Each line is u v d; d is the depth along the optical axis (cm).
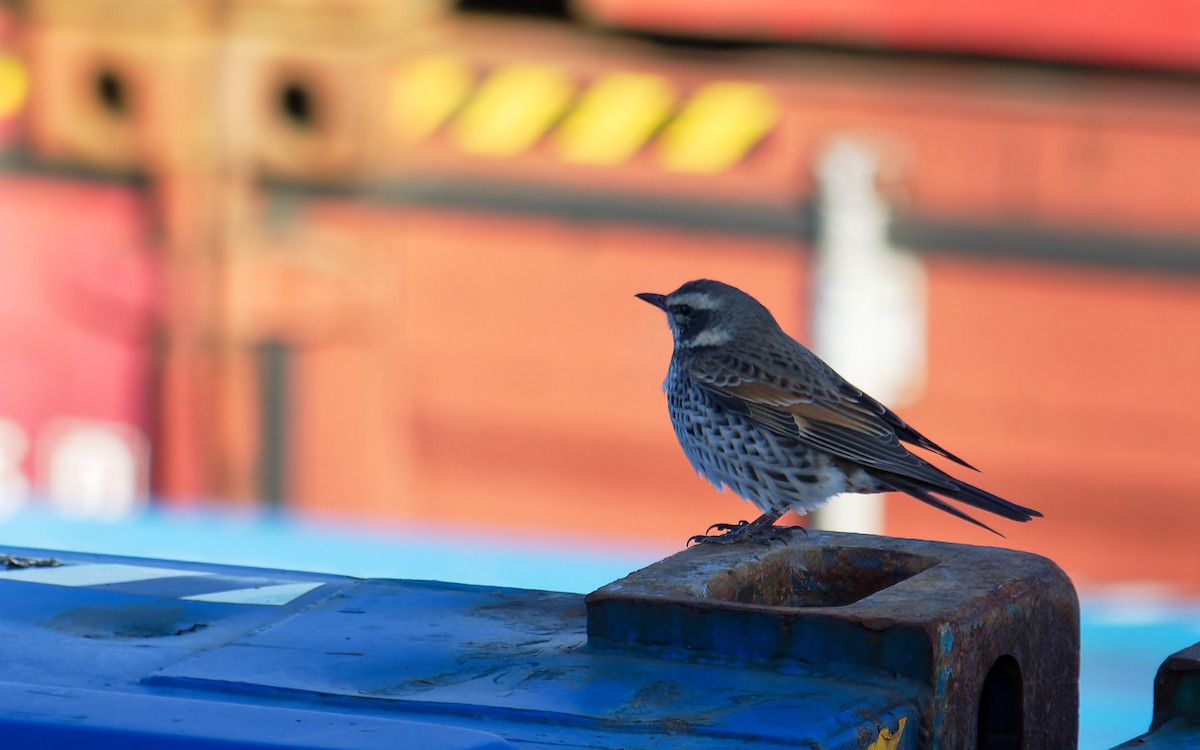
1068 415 1670
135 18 1781
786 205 1695
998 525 1681
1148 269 1648
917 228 1673
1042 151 1659
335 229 1777
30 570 576
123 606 527
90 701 367
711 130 1716
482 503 1755
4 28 1795
